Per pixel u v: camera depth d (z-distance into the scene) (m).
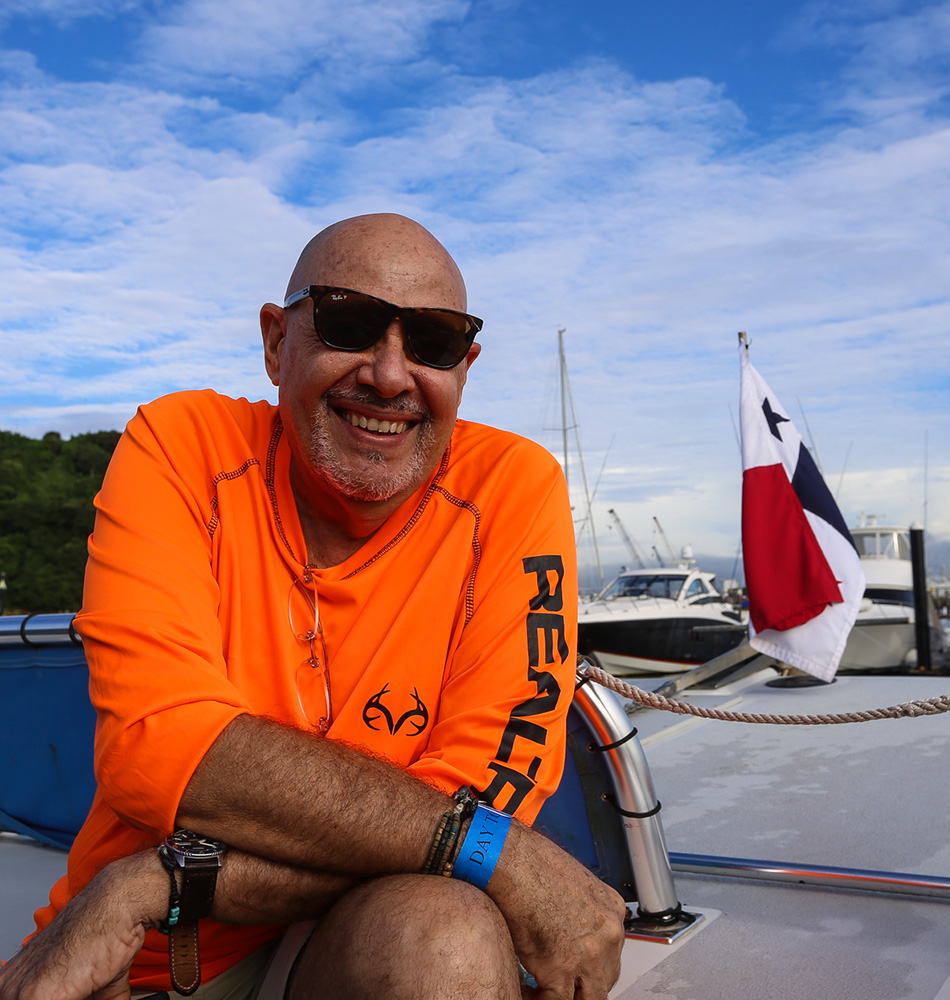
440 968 0.98
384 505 1.46
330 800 1.13
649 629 16.64
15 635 2.17
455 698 1.41
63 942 1.09
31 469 88.12
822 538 4.67
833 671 4.58
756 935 1.87
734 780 3.13
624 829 1.87
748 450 4.86
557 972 1.21
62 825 2.27
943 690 4.36
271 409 1.61
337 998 1.04
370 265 1.42
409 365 1.41
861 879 2.08
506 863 1.17
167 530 1.38
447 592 1.47
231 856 1.15
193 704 1.18
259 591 1.45
